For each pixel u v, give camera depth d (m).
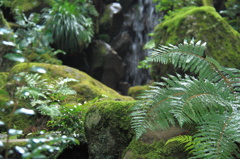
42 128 2.82
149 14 10.38
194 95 1.61
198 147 1.42
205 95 1.61
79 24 7.77
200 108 1.56
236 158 1.54
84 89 3.59
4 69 4.82
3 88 3.35
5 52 4.79
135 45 10.34
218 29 4.16
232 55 4.00
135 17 10.60
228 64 3.92
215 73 1.93
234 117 1.50
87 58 8.93
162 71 4.27
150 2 10.45
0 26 5.35
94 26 9.09
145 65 6.16
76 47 7.75
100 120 2.00
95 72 8.89
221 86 1.86
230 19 5.68
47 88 2.85
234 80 1.88
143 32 10.38
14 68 3.72
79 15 7.96
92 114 2.05
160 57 1.97
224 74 1.97
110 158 1.96
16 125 3.01
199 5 5.70
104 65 8.92
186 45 2.02
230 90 1.84
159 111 1.64
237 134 1.39
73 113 2.38
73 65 8.60
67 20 7.49
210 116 1.53
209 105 1.58
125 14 10.74
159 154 1.70
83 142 2.33
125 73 9.95
